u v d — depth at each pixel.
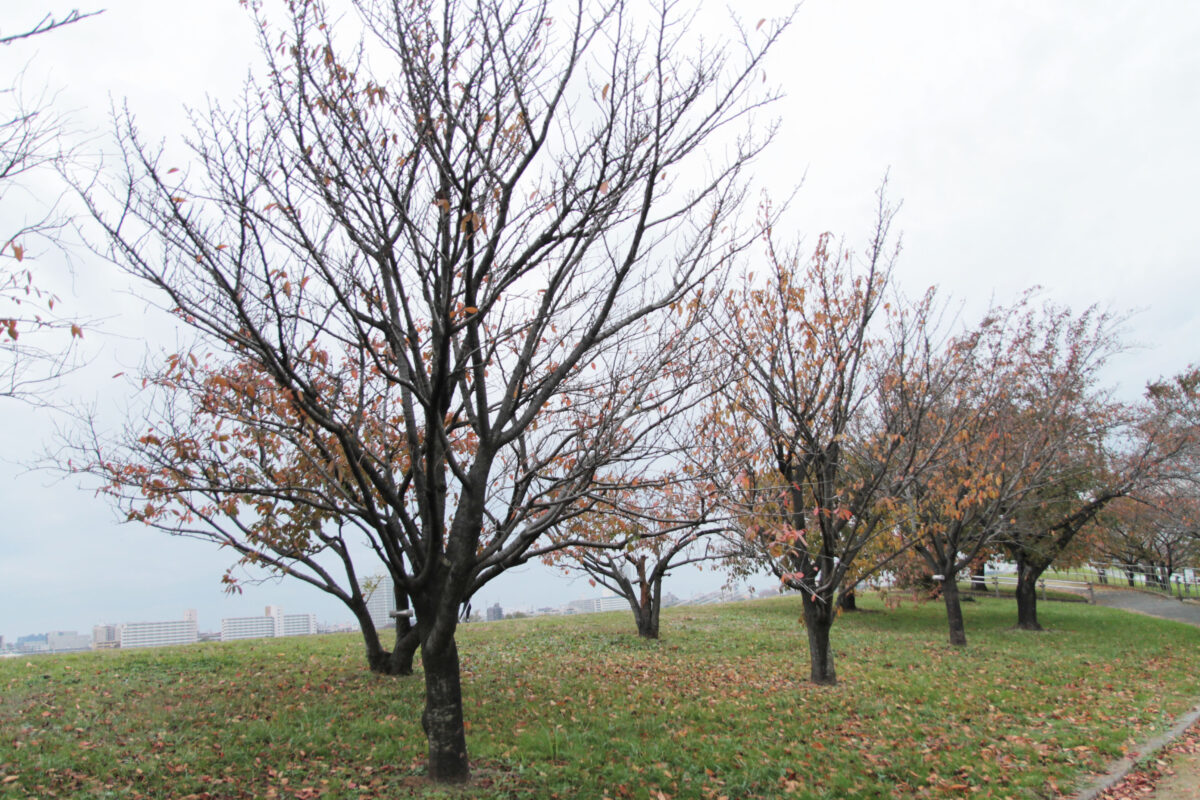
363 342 6.61
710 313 9.98
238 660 13.77
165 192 6.64
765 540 8.73
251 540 10.69
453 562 7.49
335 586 12.24
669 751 8.59
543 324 7.92
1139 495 24.59
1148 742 9.37
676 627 21.64
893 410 13.50
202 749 8.02
